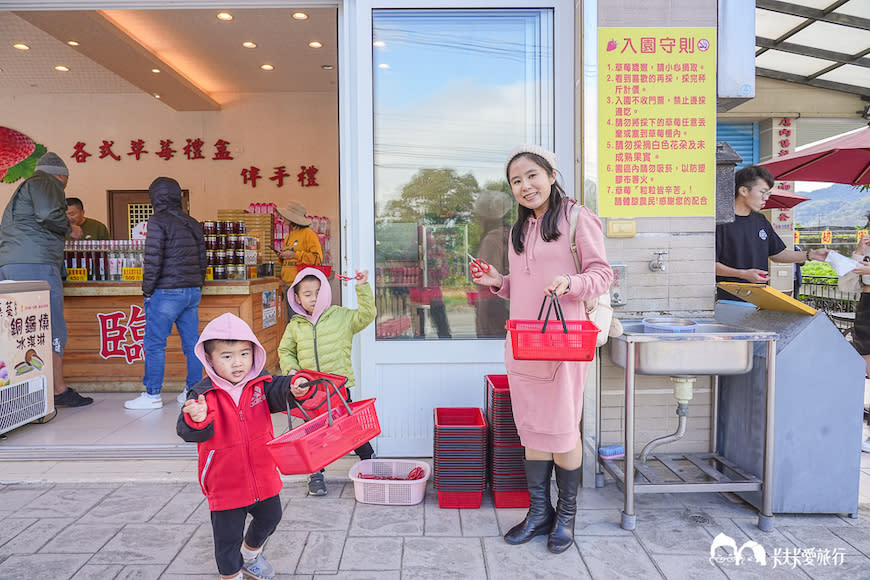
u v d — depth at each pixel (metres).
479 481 2.53
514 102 3.14
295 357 2.74
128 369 4.71
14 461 3.12
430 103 3.14
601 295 2.33
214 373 1.76
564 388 2.12
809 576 2.02
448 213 3.17
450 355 3.11
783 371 2.41
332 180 8.09
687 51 2.78
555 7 3.05
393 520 2.45
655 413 2.91
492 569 2.07
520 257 2.27
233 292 4.63
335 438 1.69
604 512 2.55
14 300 3.53
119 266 4.71
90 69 7.08
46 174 4.01
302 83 7.63
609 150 2.80
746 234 3.41
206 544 2.24
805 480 2.44
